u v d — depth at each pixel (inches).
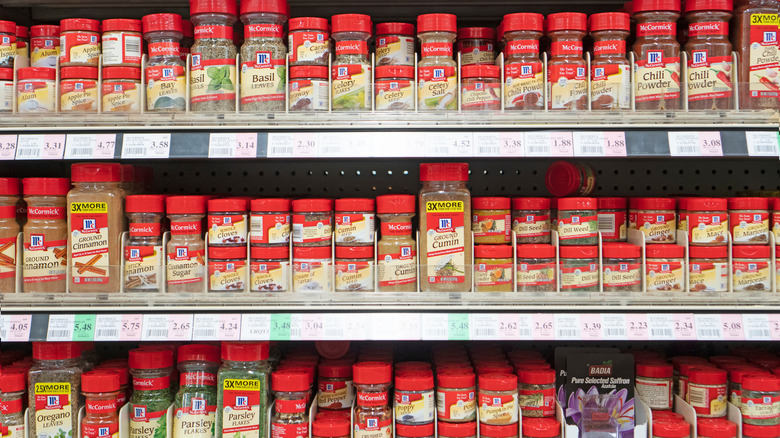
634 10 64.5
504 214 64.8
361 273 62.6
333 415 64.1
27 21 81.7
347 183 84.4
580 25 64.1
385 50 66.9
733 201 63.2
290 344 82.8
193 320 61.1
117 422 62.2
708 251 62.5
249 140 61.1
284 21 66.8
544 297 61.6
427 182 63.6
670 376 66.4
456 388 60.8
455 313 61.1
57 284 63.0
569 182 73.4
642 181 84.0
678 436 61.2
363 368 60.6
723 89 61.9
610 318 60.6
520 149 60.0
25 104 62.9
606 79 62.2
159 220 63.5
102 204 62.3
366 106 63.1
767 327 60.0
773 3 63.4
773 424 61.0
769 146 59.9
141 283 62.1
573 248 62.6
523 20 64.4
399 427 60.9
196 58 63.4
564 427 61.8
